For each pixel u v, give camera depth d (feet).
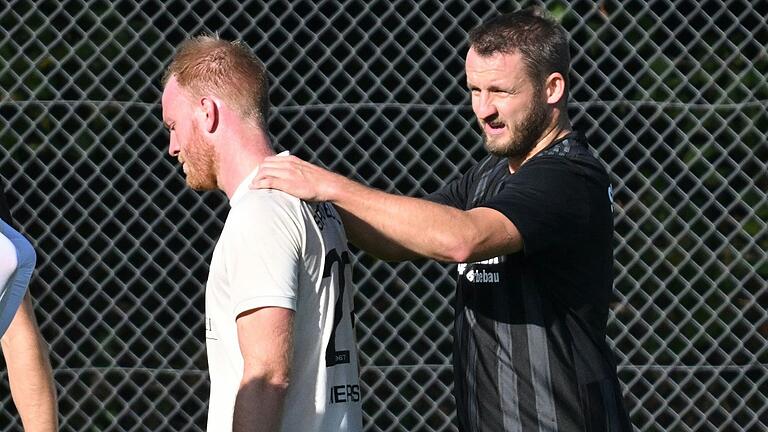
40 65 54.44
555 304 31.27
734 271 55.83
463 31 55.52
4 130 53.98
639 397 55.47
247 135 28.99
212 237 55.83
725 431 55.88
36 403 31.60
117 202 55.06
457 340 32.99
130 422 55.36
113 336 54.85
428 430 54.90
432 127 55.31
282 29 54.08
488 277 31.83
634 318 54.44
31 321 31.86
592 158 31.83
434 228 28.81
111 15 54.85
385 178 54.54
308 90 54.95
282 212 27.66
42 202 54.70
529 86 31.32
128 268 55.36
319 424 28.02
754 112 55.36
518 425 31.27
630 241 55.62
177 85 29.30
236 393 27.55
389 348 55.42
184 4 55.88
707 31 56.39
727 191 55.93
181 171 55.36
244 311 26.99
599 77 56.44
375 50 55.06
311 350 28.17
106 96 55.01
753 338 56.08
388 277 56.08
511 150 31.99
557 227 30.27
